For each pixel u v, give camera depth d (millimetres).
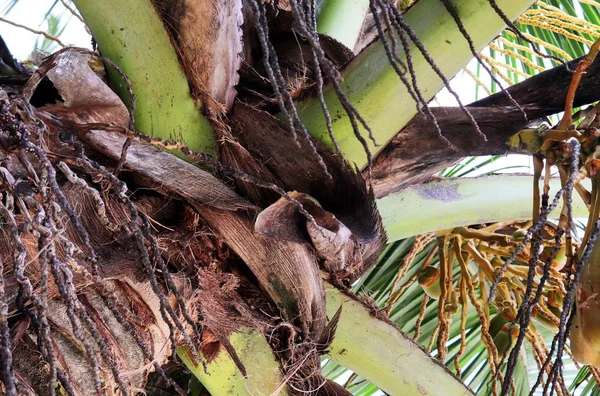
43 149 1125
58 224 1163
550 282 1535
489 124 1337
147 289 1214
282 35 1434
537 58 2039
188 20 1286
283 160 1302
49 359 1019
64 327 1155
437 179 1546
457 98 1174
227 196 1279
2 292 1014
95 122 1271
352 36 1627
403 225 1503
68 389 1035
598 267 1259
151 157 1279
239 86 1365
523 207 1557
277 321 1300
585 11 1966
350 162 1332
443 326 1562
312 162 1293
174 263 1273
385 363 1368
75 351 1155
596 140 1264
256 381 1286
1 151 1088
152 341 1212
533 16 1726
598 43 1251
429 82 1303
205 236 1292
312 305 1283
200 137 1325
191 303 1251
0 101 1106
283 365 1294
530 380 2100
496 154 1348
